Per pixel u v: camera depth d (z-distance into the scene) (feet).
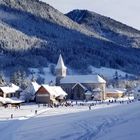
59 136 131.85
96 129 137.18
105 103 609.01
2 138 147.95
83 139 118.93
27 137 140.46
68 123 168.04
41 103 647.15
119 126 134.21
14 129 179.73
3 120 284.41
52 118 218.79
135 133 113.70
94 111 227.61
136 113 168.55
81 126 151.43
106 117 172.04
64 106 550.36
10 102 575.79
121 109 208.23
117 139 109.19
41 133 146.41
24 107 533.96
